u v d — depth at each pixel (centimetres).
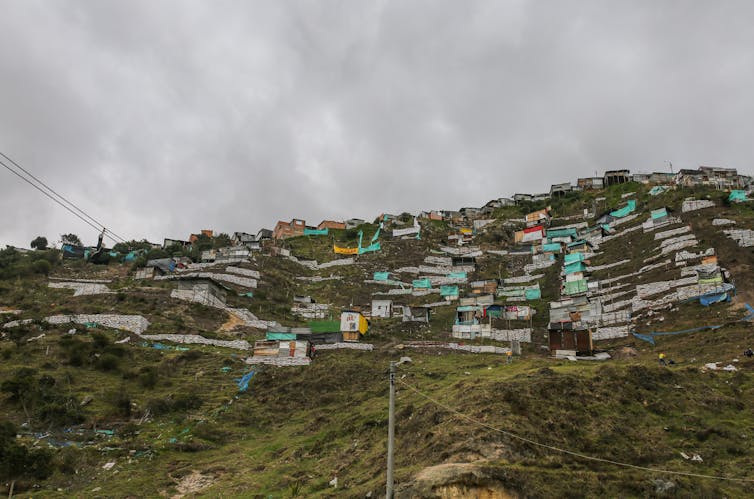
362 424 5081
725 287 7556
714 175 14212
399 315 10006
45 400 5444
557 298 10019
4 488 4038
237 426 5638
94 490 4112
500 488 3147
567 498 3183
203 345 7856
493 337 8506
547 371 4916
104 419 5388
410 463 3738
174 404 5847
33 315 8006
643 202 13025
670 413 4325
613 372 4781
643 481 3369
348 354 7694
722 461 3697
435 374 6425
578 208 15488
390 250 14150
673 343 6781
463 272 12519
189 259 13062
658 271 9031
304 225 16612
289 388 6538
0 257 12381
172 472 4516
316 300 11275
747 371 5131
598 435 3944
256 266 12331
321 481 4094
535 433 3800
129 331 7831
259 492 4066
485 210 17400
